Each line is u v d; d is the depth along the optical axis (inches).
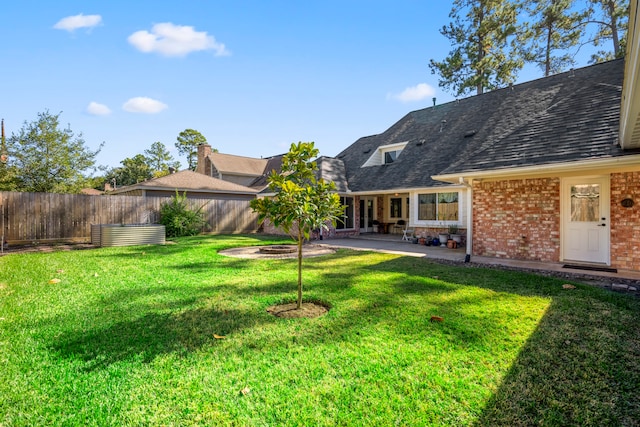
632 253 280.2
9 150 605.0
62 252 380.2
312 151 183.8
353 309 174.1
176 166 1865.2
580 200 310.0
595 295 199.6
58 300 188.1
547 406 93.0
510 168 296.4
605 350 126.4
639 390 100.8
